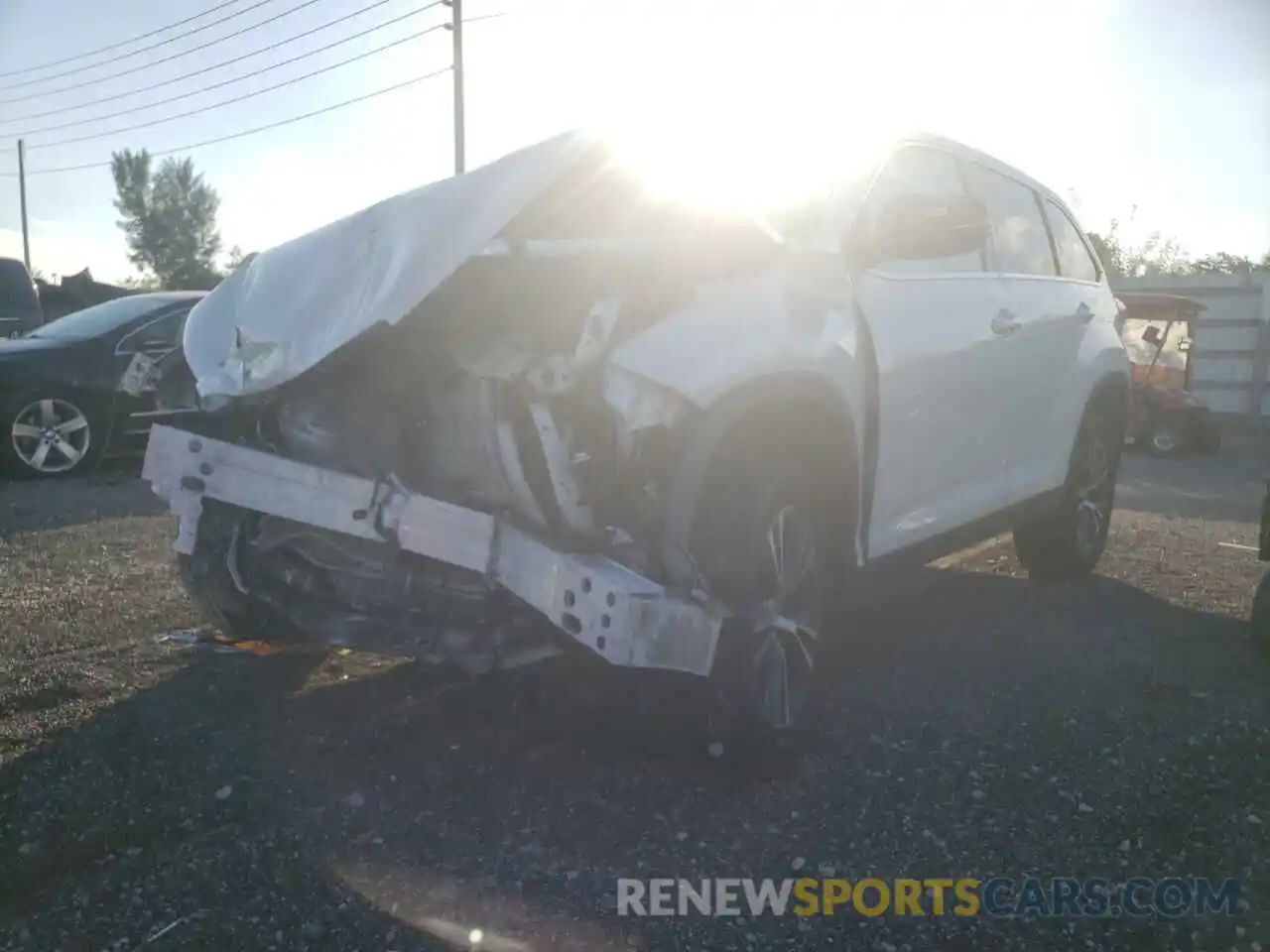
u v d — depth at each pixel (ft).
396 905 10.21
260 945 9.64
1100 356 21.27
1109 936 9.95
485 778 12.70
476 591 12.28
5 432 32.42
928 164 16.97
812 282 13.47
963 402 16.65
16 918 10.04
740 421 11.97
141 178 161.27
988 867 11.02
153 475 12.97
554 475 11.35
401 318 11.84
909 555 15.81
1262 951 9.77
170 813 11.84
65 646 16.84
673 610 11.39
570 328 11.34
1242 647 17.75
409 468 12.40
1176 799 12.43
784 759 12.87
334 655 16.53
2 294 50.90
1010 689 15.62
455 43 75.36
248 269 14.70
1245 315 68.03
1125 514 30.91
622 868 10.88
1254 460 49.98
